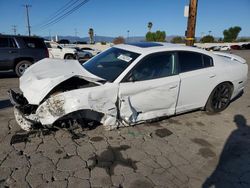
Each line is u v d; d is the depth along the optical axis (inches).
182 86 169.2
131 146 142.5
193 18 319.9
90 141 145.2
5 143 138.5
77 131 153.7
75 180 111.0
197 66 179.9
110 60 167.8
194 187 111.5
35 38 363.9
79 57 835.4
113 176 115.2
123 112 149.8
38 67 166.7
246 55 866.1
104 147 139.6
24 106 141.5
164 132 163.2
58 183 108.4
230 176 120.8
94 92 136.6
